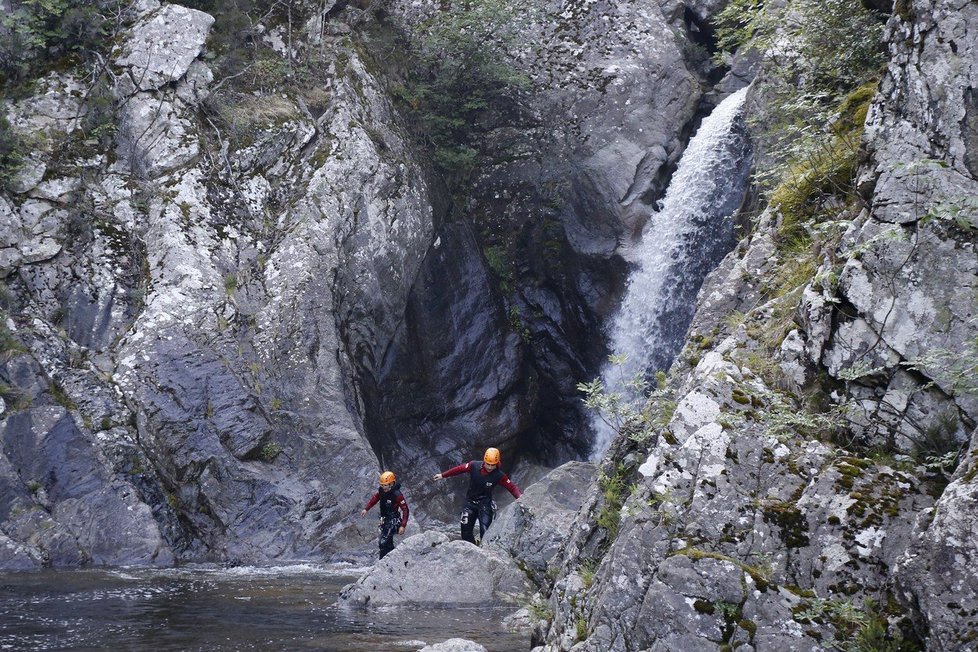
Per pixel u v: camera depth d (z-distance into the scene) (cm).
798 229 674
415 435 1927
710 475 495
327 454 1588
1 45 1678
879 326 507
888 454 491
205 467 1475
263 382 1596
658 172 2242
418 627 786
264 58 1930
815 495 477
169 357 1520
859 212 583
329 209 1788
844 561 450
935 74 525
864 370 500
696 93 2330
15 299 1503
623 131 2269
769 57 1127
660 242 2170
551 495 1181
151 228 1641
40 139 1634
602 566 524
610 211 2212
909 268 505
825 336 525
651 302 2131
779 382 535
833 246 565
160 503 1409
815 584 451
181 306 1567
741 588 445
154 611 859
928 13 536
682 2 2455
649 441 615
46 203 1587
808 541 464
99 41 1761
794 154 742
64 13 1750
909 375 496
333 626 787
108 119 1702
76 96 1706
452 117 2267
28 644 684
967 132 508
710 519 481
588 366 2200
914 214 510
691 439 511
